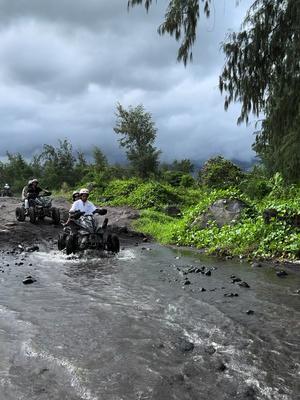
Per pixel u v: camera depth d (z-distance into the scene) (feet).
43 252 38.04
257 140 31.86
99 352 14.71
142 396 11.78
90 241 36.47
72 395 11.82
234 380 12.71
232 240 38.17
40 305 20.54
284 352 14.79
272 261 32.35
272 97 30.09
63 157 173.88
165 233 49.83
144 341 15.71
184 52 31.60
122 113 149.18
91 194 95.96
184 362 13.92
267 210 38.73
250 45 29.96
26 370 13.35
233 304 20.59
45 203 55.11
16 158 201.87
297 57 28.12
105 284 24.97
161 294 22.50
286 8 28.66
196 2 30.71
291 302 20.93
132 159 148.05
